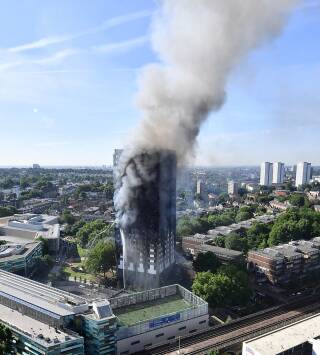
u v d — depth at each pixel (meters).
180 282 180.50
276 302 157.00
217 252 198.88
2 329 98.62
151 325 120.25
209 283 143.50
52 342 95.62
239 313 146.50
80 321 107.12
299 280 183.50
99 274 194.62
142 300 138.12
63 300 115.31
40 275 195.88
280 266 177.50
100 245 194.38
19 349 101.56
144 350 114.31
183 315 127.06
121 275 176.88
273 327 126.38
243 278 148.25
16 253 193.88
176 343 116.31
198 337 119.44
